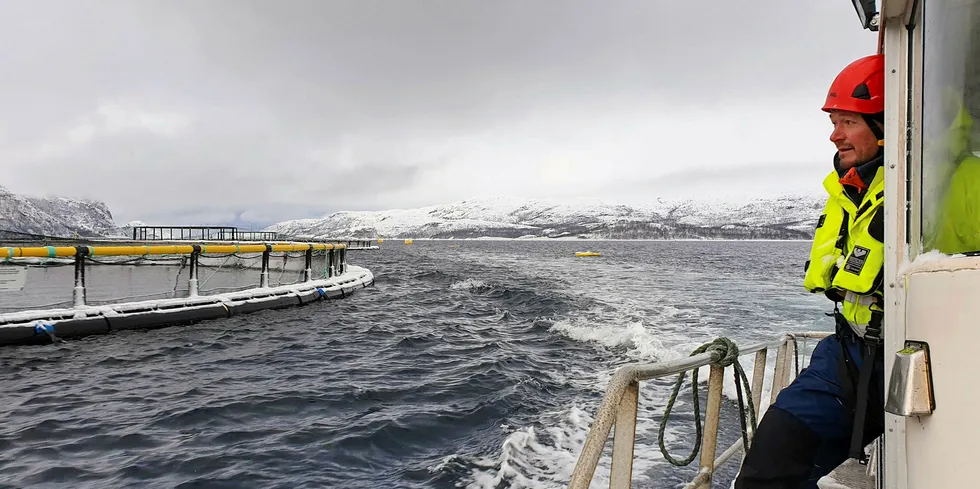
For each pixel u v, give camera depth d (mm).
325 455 5383
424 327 13422
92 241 35531
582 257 71250
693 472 4730
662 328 12664
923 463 1267
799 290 22641
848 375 2066
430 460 5258
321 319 14438
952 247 1312
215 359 9656
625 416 1849
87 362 9336
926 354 1290
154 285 18125
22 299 14227
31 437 5863
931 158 1427
